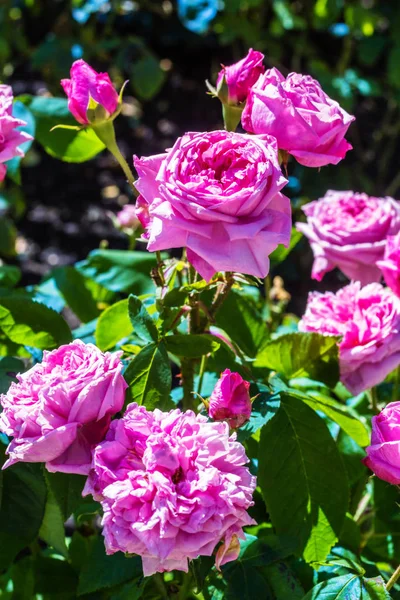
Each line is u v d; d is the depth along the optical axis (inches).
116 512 20.4
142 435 21.2
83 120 25.5
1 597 29.8
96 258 32.2
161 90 83.4
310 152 23.8
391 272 28.2
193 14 72.1
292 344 27.1
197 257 22.6
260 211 22.3
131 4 79.7
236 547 21.6
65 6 78.3
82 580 25.7
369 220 30.3
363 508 30.9
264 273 22.1
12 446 22.1
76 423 21.5
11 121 25.7
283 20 66.9
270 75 24.2
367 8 68.4
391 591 27.1
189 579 26.2
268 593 24.9
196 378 29.2
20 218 71.6
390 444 22.9
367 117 79.8
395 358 27.4
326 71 63.3
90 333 30.2
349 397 32.4
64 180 76.4
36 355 28.4
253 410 25.2
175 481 21.0
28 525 25.7
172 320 25.0
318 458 26.1
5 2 70.6
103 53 71.1
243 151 22.7
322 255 30.5
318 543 25.9
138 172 23.3
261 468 26.0
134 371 24.5
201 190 22.2
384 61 80.6
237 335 29.5
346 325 27.5
